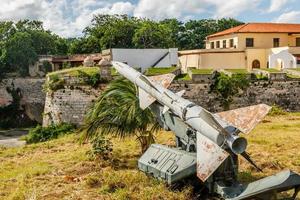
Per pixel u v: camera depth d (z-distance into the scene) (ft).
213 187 41.06
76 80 136.36
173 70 143.23
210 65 176.86
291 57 171.73
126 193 44.68
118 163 62.34
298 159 61.26
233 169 40.98
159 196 42.91
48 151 82.23
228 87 132.98
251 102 134.92
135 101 58.90
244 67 179.93
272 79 135.64
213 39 214.28
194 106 43.34
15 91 205.36
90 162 63.36
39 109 205.05
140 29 245.45
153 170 46.29
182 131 46.14
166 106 47.80
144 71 156.66
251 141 76.02
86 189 49.73
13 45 212.84
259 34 188.14
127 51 173.88
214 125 38.70
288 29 192.85
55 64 225.35
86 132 62.23
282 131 89.66
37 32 253.03
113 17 273.13
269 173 54.13
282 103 136.36
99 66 136.05
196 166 41.83
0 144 141.59
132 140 77.97
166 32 256.93
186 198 42.98
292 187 36.17
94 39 262.67
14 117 202.39
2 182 55.52
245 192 36.86
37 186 52.06
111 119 59.82
